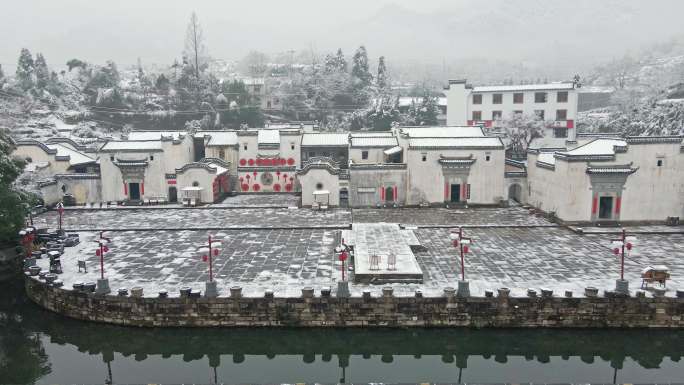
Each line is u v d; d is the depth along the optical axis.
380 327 39.97
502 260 49.22
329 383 35.00
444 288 39.81
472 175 75.69
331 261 49.38
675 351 38.84
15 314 44.59
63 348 41.06
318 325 40.06
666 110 118.38
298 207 76.56
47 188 77.25
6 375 37.22
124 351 40.78
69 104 140.62
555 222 65.06
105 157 80.81
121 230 62.59
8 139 54.94
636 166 61.44
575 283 42.50
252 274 45.69
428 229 62.34
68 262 49.66
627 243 41.97
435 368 37.28
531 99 123.12
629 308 38.91
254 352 40.19
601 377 35.62
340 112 155.25
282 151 89.50
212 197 80.12
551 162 69.50
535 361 38.38
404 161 79.62
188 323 40.31
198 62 167.12
